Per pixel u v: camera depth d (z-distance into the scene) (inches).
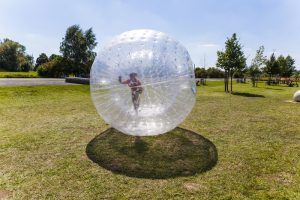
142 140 296.2
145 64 250.8
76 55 2308.1
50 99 611.5
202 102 621.6
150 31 279.9
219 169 222.8
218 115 456.4
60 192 179.6
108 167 222.1
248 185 195.0
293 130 361.1
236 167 227.8
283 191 187.0
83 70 2087.8
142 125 254.5
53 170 213.6
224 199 175.3
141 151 261.4
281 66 1787.6
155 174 210.7
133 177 204.8
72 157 242.7
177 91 259.9
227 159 245.8
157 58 255.0
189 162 236.7
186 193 182.1
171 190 185.6
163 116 257.3
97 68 272.4
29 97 623.2
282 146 289.1
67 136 308.5
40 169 215.0
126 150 263.6
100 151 259.4
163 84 252.4
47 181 194.7
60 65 1806.1
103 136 309.7
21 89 708.0
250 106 572.1
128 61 253.3
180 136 316.8
